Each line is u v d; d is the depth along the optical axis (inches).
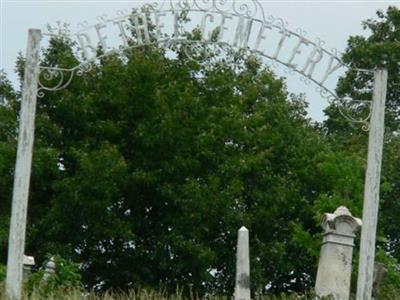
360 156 1812.3
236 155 1815.9
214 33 1045.2
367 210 1059.3
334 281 1205.7
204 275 1713.8
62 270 1173.7
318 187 1834.4
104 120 1839.3
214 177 1774.1
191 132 1803.6
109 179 1743.4
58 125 1851.6
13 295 985.5
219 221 1753.2
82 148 1806.1
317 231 1809.8
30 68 1022.4
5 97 1958.7
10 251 1003.9
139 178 1761.8
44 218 1752.0
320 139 1943.9
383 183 1699.1
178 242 1720.0
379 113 1066.1
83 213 1743.4
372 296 1193.4
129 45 1132.5
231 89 1894.7
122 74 1844.2
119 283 1754.4
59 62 1802.4
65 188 1745.8
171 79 1866.4
